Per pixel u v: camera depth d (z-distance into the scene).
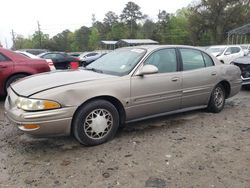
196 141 4.57
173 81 5.15
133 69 4.73
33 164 3.82
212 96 5.97
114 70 4.89
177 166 3.75
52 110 3.94
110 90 4.40
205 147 4.34
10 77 7.12
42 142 4.54
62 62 19.06
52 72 4.94
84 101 4.16
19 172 3.62
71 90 4.06
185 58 5.50
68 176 3.51
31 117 3.85
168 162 3.85
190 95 5.48
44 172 3.61
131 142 4.51
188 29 63.00
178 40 81.88
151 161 3.88
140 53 5.05
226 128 5.20
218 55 16.33
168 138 4.69
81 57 27.11
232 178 3.47
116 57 5.34
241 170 3.66
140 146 4.36
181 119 5.68
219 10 58.03
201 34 60.94
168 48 5.33
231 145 4.43
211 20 58.81
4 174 3.57
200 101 5.76
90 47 99.81
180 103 5.37
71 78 4.40
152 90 4.88
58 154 4.11
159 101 5.01
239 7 57.97
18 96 4.09
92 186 3.30
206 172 3.60
